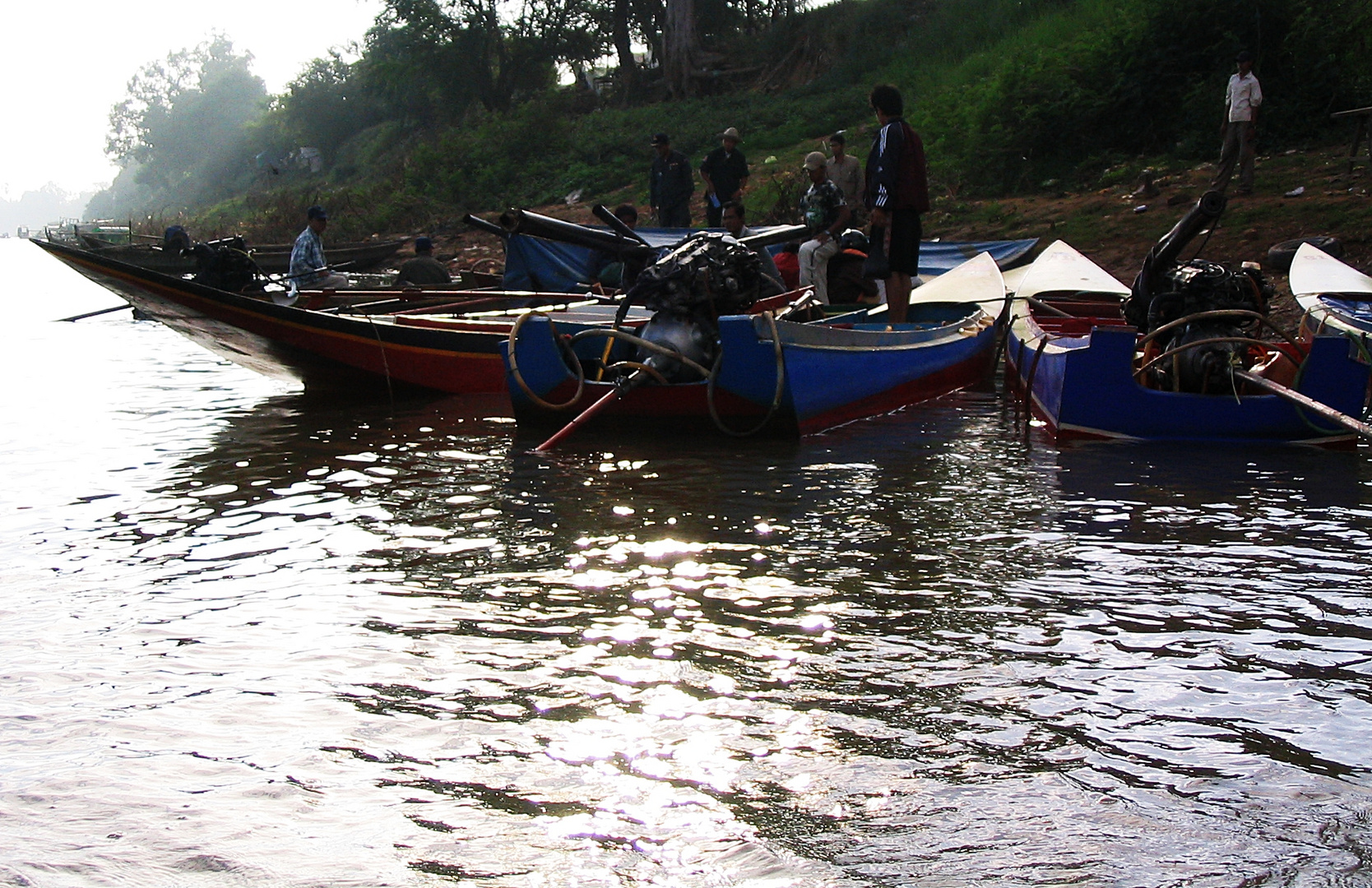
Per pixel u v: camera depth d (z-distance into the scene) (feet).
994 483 21.56
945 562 16.76
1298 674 12.72
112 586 16.34
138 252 78.18
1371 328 28.12
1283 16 61.98
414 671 13.14
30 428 29.68
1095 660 13.17
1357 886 8.80
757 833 9.69
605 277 45.98
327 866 9.27
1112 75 66.08
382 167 177.88
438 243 89.66
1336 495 20.35
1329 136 57.88
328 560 17.40
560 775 10.71
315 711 12.10
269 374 37.22
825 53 119.14
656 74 143.54
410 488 22.04
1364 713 11.75
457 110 158.30
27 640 14.26
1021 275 44.34
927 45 101.60
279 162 275.80
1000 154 66.33
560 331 27.61
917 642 13.79
